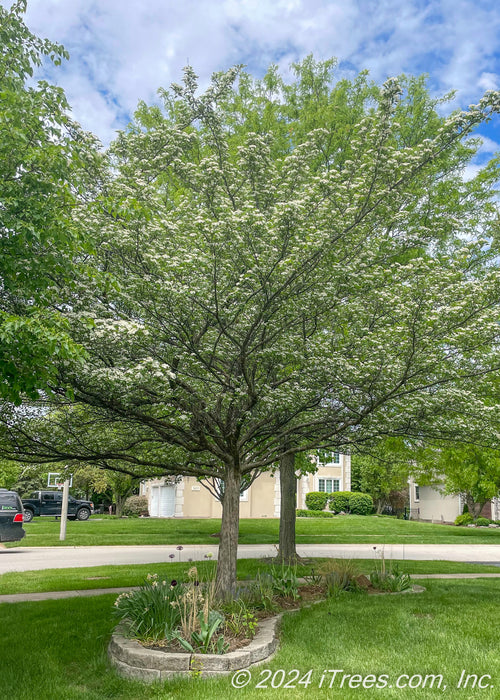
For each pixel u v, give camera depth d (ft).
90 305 25.67
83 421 32.22
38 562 52.95
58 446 31.24
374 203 27.25
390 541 75.61
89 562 52.65
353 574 34.86
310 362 28.14
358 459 132.77
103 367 25.62
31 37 24.07
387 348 28.09
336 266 26.17
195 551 62.18
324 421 29.99
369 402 29.22
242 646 21.93
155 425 29.22
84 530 82.94
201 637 21.58
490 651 22.25
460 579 40.34
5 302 22.22
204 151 37.32
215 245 24.22
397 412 31.40
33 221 18.86
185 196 32.63
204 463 36.24
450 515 131.95
